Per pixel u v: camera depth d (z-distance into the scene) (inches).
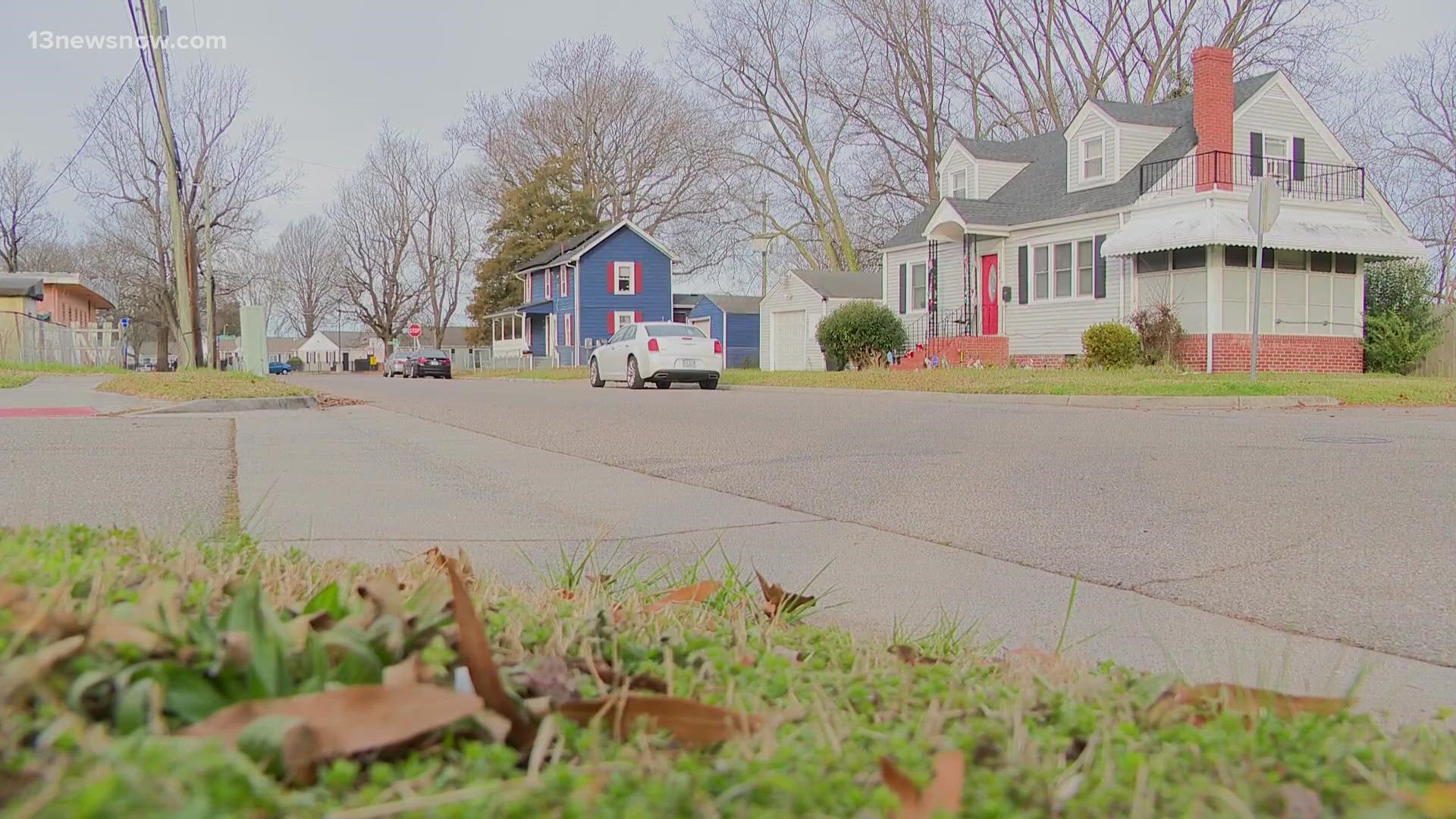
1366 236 942.4
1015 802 65.6
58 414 490.6
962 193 1228.5
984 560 198.8
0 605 68.6
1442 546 201.2
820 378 914.7
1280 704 91.5
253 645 69.0
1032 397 636.1
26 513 197.8
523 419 520.7
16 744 55.9
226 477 279.9
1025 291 1067.9
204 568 109.1
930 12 1603.1
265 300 3668.8
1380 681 130.7
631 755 69.1
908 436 404.8
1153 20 1521.9
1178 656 141.0
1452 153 1413.6
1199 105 921.5
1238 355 891.4
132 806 44.5
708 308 1892.2
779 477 302.8
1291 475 287.9
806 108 1763.0
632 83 2261.3
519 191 2331.4
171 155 894.4
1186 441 372.2
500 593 126.7
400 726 63.4
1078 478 289.9
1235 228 863.1
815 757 69.1
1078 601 170.4
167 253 2188.7
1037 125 1649.9
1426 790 65.6
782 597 142.2
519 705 72.7
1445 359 981.2
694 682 89.4
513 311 2197.3
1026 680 100.3
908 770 66.9
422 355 1887.3
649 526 231.9
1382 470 293.9
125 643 67.1
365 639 75.6
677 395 772.6
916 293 1231.5
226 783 50.2
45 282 1621.6
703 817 58.4
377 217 2906.0
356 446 385.1
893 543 214.8
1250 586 176.4
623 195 2325.3
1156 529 222.5
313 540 202.8
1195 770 73.9
